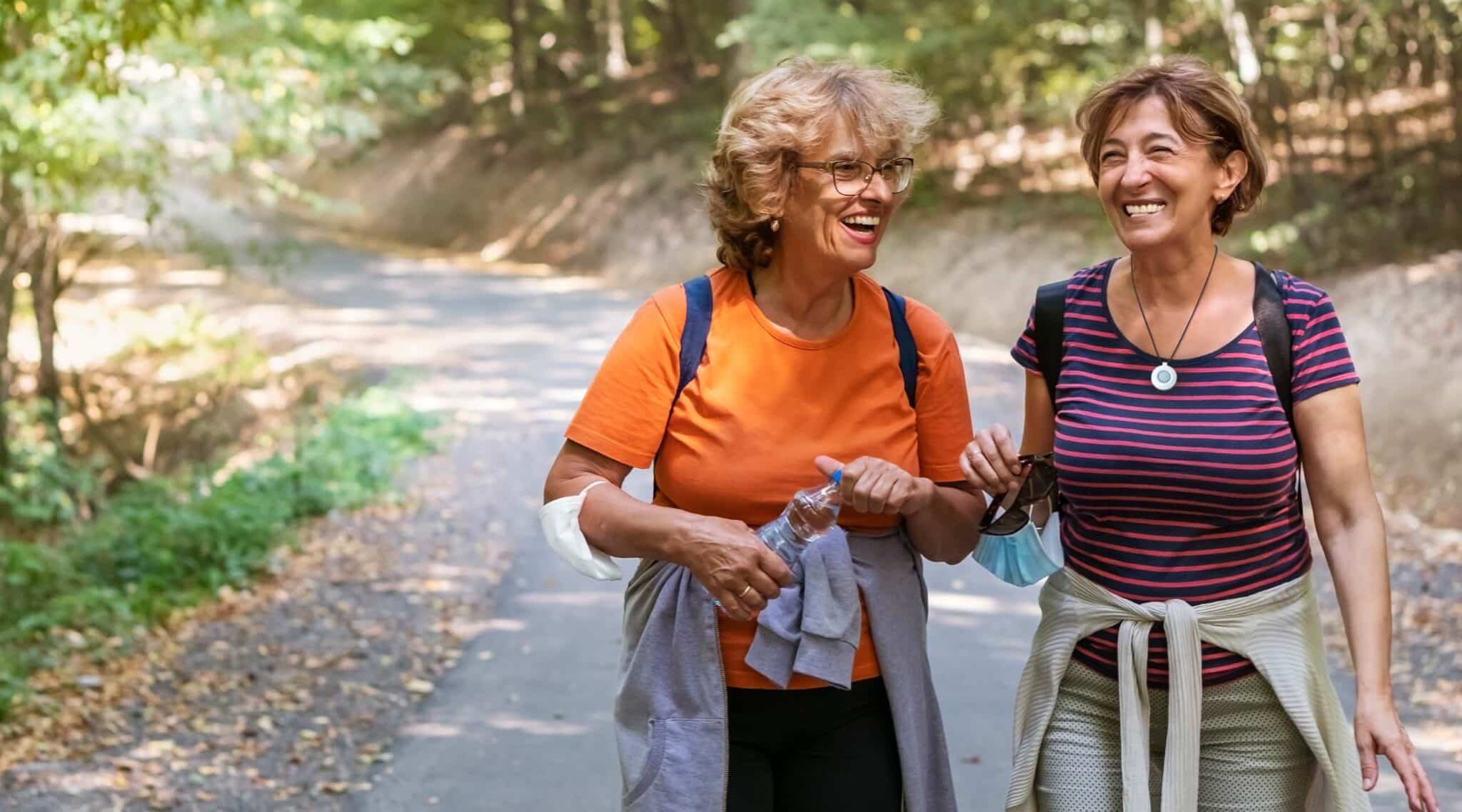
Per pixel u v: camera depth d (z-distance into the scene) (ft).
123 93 35.70
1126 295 8.52
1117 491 8.32
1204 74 8.27
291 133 44.27
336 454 33.42
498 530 28.37
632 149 93.71
